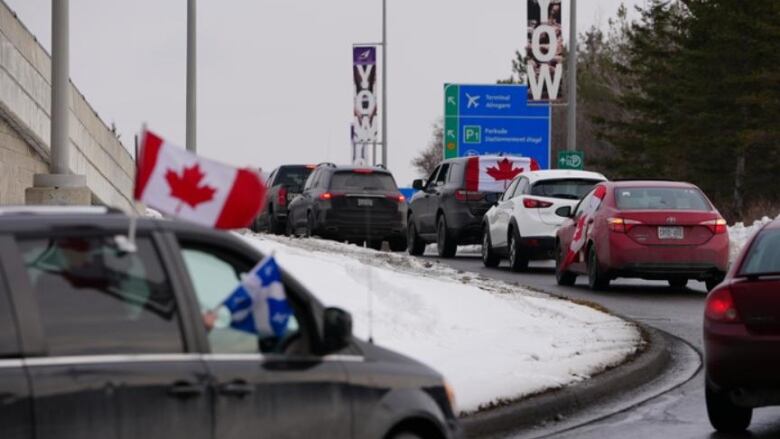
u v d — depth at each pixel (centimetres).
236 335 1288
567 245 4806
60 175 3981
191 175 1246
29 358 1133
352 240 6888
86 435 1151
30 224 1176
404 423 1423
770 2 12475
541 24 7825
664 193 4512
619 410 2394
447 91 9950
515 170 6141
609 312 3644
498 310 3412
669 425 2255
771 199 12569
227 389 1248
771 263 2117
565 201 5334
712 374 2128
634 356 2856
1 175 5131
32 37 5209
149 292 1230
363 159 10325
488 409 2205
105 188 6259
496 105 9962
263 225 9144
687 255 4406
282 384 1298
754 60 12700
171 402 1207
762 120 12331
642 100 14175
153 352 1212
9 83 4950
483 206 6153
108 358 1180
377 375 1390
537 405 2277
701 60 12888
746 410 2178
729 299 2111
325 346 1353
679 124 13350
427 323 3016
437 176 6638
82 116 5806
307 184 7219
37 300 1155
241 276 1327
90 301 1188
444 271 4509
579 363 2667
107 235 1220
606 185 4612
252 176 1256
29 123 5212
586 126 17138
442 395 1452
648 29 14800
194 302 1254
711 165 12875
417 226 6725
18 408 1115
